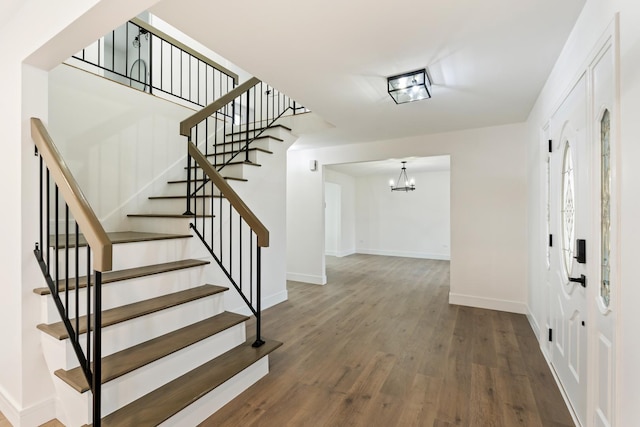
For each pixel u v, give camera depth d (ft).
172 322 6.80
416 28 5.90
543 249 8.76
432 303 13.57
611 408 4.37
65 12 4.70
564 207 6.76
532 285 10.66
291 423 5.82
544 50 6.67
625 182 3.87
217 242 10.08
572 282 6.10
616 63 4.04
